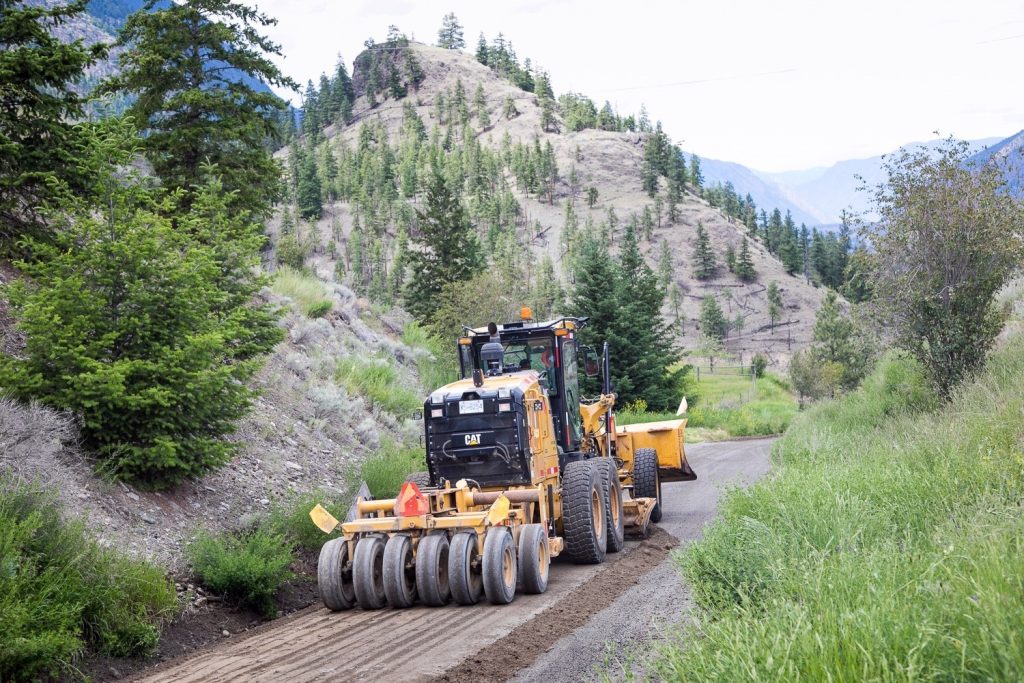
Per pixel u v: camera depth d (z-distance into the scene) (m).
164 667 8.17
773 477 12.32
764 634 5.26
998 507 7.90
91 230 11.31
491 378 12.06
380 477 13.91
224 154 21.19
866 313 19.78
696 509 16.67
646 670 6.41
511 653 7.49
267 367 19.38
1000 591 5.29
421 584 9.52
